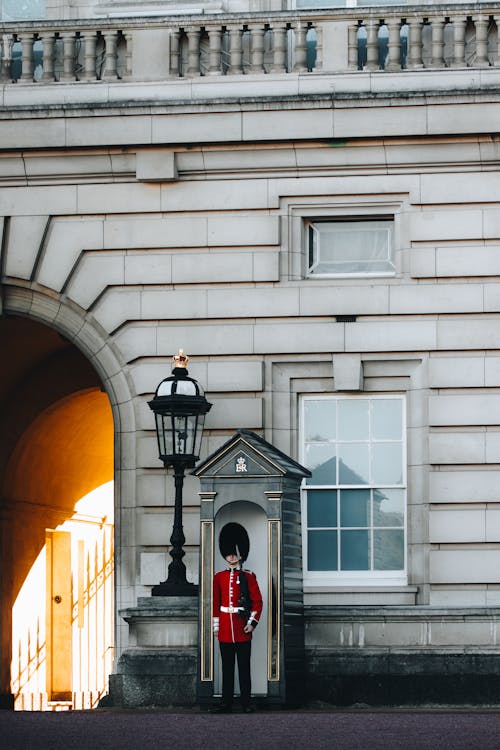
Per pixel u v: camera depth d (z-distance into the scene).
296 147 25.91
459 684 23.22
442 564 25.30
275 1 26.97
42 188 26.42
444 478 25.47
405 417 25.92
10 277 26.48
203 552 22.64
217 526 22.89
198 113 25.89
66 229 26.38
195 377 26.02
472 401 25.58
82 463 36.44
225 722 20.52
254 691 22.72
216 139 25.86
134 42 26.30
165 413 24.33
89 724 20.38
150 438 25.97
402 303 25.80
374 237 26.38
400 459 25.97
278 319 26.00
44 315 26.55
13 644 32.59
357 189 25.97
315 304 25.91
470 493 25.39
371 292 25.84
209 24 26.17
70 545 36.25
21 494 33.50
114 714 21.97
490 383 25.58
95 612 37.44
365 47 26.41
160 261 26.19
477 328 25.66
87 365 33.12
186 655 23.38
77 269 26.38
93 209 26.31
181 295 26.12
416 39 25.89
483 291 25.72
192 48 26.22
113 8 27.27
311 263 26.42
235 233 26.09
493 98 25.45
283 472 22.55
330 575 25.92
